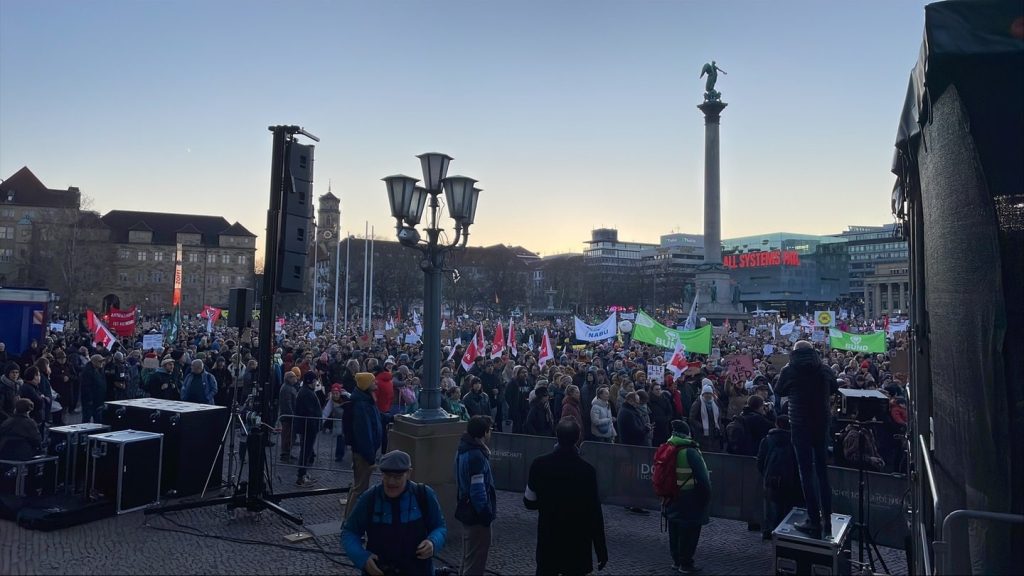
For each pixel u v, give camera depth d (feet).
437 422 33.63
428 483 33.12
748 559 31.78
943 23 13.50
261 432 36.01
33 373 47.11
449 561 30.17
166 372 53.83
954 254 15.15
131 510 35.45
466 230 35.76
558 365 73.36
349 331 161.17
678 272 526.57
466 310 399.03
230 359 66.85
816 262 488.44
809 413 25.53
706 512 29.53
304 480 44.24
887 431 42.32
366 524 17.79
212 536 32.04
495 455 43.96
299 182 36.11
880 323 192.24
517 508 39.88
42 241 321.52
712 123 213.05
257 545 31.01
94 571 26.96
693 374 61.05
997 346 13.37
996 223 13.43
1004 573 13.34
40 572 26.63
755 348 117.91
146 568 27.55
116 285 431.43
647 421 43.93
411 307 381.19
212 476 40.32
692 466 29.43
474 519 24.77
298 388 51.39
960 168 14.40
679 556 29.91
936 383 17.57
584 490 21.66
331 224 437.58
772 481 32.50
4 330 80.48
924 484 20.79
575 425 22.35
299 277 36.29
